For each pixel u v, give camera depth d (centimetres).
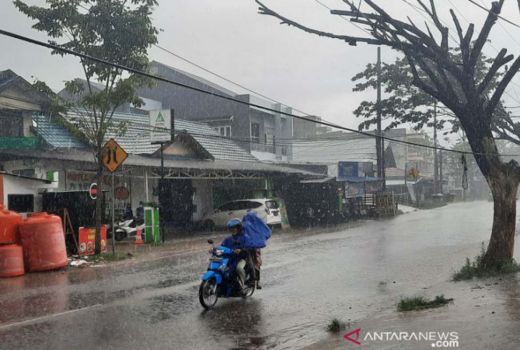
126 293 1055
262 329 768
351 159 4822
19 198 1736
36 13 1540
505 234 1212
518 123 2084
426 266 1379
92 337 724
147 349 667
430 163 8038
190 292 1062
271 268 1381
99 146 1673
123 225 2152
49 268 1380
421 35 1175
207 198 2986
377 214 3703
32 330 764
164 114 2592
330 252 1712
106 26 1600
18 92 2158
